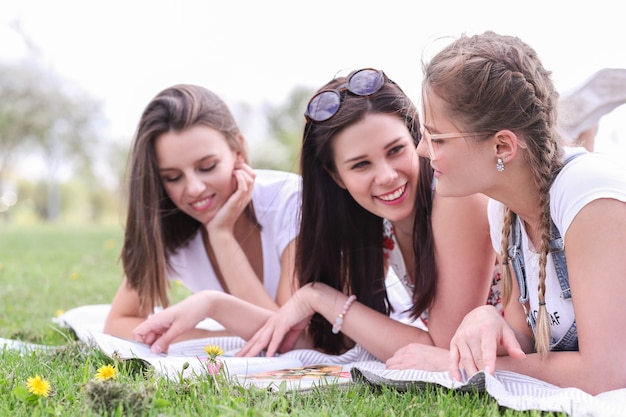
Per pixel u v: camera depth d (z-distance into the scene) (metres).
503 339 1.90
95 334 2.48
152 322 2.53
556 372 1.89
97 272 5.75
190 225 3.11
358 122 2.30
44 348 2.51
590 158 1.91
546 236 1.92
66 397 1.81
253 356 2.54
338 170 2.41
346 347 2.69
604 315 1.78
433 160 1.96
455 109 1.89
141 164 2.92
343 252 2.59
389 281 3.16
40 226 18.09
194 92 2.98
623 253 1.79
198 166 2.89
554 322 2.01
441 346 2.36
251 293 2.90
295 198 3.04
